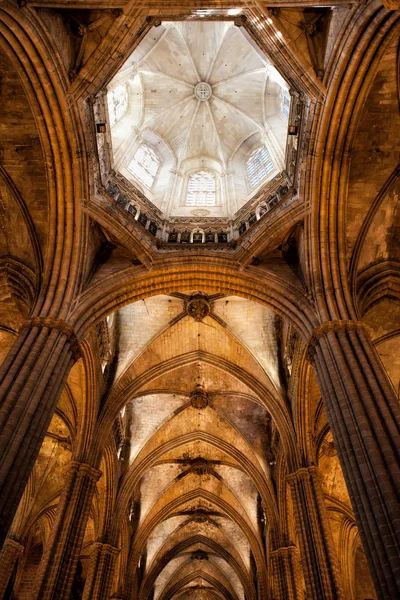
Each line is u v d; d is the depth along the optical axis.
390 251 16.92
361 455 10.52
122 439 26.17
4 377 12.19
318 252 15.83
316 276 15.57
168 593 40.22
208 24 25.53
